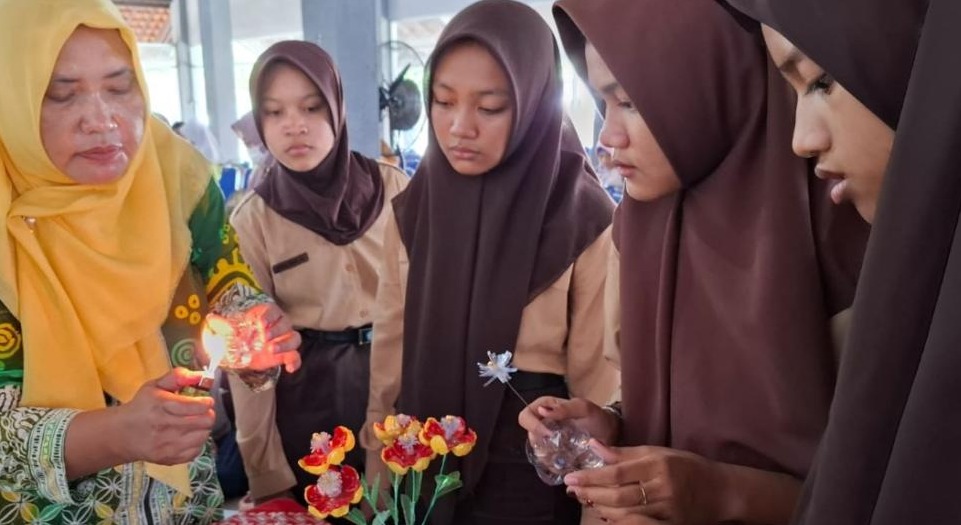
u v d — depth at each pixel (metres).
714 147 0.77
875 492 0.44
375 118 4.09
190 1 6.57
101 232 0.84
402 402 1.18
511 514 1.11
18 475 0.78
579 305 1.10
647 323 0.86
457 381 1.12
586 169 1.19
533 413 0.86
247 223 1.60
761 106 0.75
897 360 0.43
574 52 0.89
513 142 1.07
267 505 0.95
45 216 0.80
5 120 0.78
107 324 0.84
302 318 1.58
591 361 1.11
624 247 0.89
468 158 1.08
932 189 0.41
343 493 0.70
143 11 6.57
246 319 0.86
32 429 0.76
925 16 0.46
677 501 0.69
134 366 0.88
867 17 0.50
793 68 0.56
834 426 0.46
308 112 1.57
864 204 0.58
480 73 1.04
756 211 0.74
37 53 0.75
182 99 6.75
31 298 0.80
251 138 3.43
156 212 0.89
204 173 0.99
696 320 0.79
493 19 1.06
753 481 0.71
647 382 0.86
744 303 0.73
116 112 0.81
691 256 0.80
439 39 1.13
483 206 1.12
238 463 1.88
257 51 6.37
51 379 0.80
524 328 1.11
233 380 1.50
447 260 1.14
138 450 0.74
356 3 3.98
